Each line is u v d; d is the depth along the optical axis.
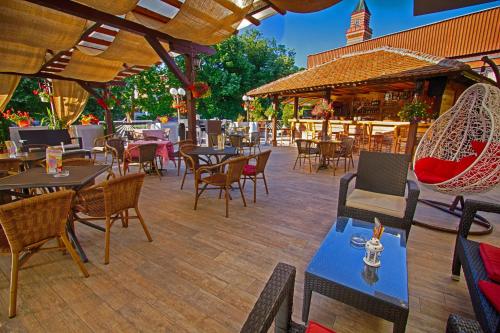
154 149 4.56
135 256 2.05
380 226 1.35
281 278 0.91
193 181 4.54
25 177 2.07
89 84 7.34
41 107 10.86
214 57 13.81
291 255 2.07
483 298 1.05
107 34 4.25
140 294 1.60
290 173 5.21
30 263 1.95
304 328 0.97
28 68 5.25
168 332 1.32
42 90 7.77
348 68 8.30
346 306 1.51
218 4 2.71
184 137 7.94
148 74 10.67
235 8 2.78
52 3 2.67
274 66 17.08
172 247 2.20
